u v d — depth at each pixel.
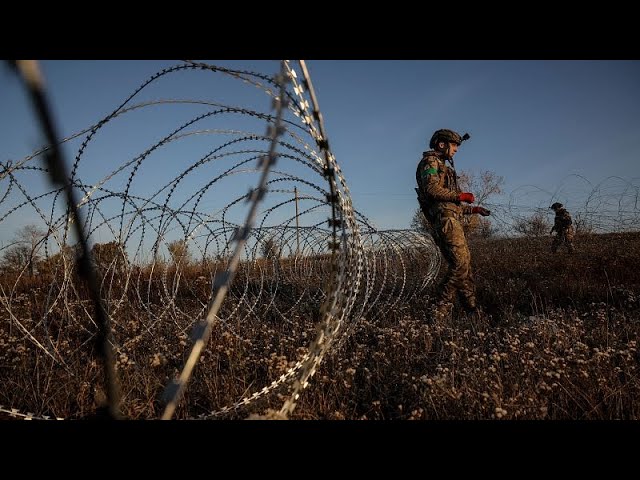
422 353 4.33
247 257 5.29
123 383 3.68
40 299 6.79
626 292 6.31
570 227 10.91
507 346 4.14
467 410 3.07
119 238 4.25
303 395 3.33
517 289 7.18
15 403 3.46
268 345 4.61
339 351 4.22
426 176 5.85
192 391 3.63
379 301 6.86
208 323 1.65
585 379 3.34
